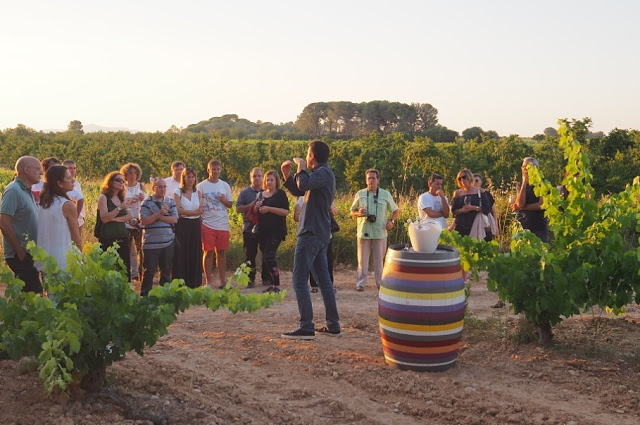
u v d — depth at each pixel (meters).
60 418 4.38
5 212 6.04
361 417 4.99
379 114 135.38
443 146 40.22
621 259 6.31
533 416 4.97
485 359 6.33
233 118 166.12
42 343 4.23
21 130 83.25
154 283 10.63
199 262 9.87
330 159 36.78
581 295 6.47
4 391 4.84
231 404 5.11
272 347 6.62
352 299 9.70
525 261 6.50
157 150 44.03
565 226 6.76
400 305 5.89
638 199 6.88
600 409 5.16
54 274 4.61
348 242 13.47
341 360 6.23
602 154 29.20
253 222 10.41
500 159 34.81
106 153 47.59
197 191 10.02
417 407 5.17
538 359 6.26
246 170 41.25
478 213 9.64
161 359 6.09
